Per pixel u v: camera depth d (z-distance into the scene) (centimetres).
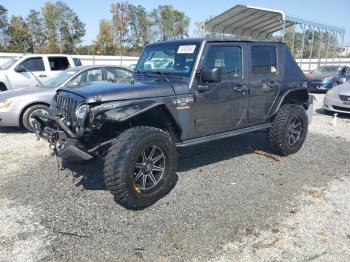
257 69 497
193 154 562
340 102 933
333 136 719
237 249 297
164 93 387
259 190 420
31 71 1035
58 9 5297
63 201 384
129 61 2703
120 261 280
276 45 535
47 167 494
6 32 5144
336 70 1770
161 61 463
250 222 342
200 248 298
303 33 1875
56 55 1088
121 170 340
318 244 305
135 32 5391
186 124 413
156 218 348
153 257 285
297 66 577
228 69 456
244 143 628
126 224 336
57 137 381
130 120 377
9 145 624
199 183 439
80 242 306
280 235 319
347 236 318
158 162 383
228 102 457
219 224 337
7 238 312
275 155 562
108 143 366
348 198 400
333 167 511
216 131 457
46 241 307
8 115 686
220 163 518
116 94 357
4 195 401
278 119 532
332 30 2075
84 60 2475
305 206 378
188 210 365
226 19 1647
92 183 433
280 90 534
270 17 1611
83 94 355
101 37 4934
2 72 992
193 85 413
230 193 410
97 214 355
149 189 367
